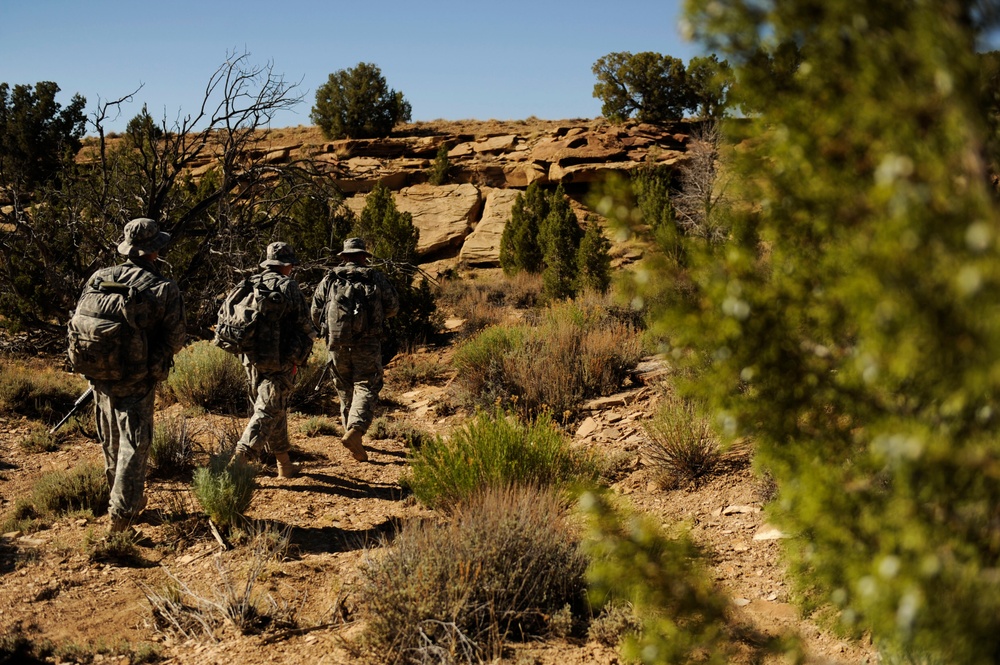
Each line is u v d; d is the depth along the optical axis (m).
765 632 3.43
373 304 7.09
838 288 1.53
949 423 1.56
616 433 7.19
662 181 21.14
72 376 10.73
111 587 4.62
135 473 5.22
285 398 6.54
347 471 6.89
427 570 3.79
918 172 1.36
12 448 7.44
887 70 1.46
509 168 28.41
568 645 3.58
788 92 1.82
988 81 1.65
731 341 1.84
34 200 13.59
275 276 6.36
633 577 2.17
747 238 1.94
